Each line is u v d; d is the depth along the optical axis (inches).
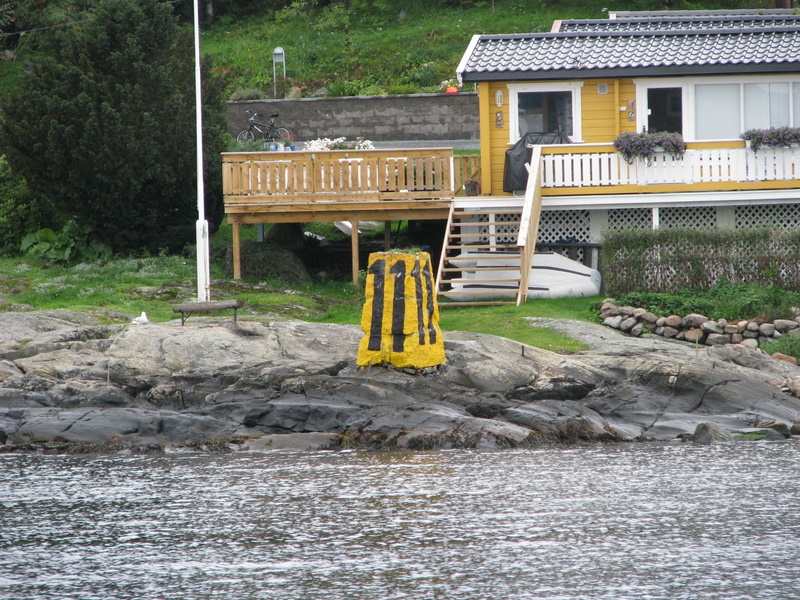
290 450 3002.0
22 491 2564.0
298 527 2272.4
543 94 4987.7
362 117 6889.8
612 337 3875.5
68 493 2541.8
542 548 2135.8
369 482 2615.7
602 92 4963.1
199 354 3432.6
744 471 2701.8
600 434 3105.3
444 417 3093.0
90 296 4493.1
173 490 2559.1
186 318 4028.1
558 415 3186.5
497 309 4266.7
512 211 4697.3
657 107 4953.3
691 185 4697.3
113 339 3553.2
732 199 4697.3
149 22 5285.4
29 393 3228.3
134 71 5196.9
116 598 1902.1
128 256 5226.4
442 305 4399.6
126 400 3262.8
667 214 4813.0
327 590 1932.8
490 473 2696.9
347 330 3617.1
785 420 3277.6
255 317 4232.3
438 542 2171.5
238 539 2201.0
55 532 2253.9
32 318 3924.7
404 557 2089.1
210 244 5226.4
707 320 4023.1
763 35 5113.2
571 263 4601.4
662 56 4918.8
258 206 4768.7
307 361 3403.1
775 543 2153.1
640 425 3230.8
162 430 3088.1
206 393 3255.4
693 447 3026.6
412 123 6875.0
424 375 3339.1
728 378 3378.4
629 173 4702.3
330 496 2496.3
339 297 4687.5
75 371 3358.8
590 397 3334.2
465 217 4810.5
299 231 5359.3
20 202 5315.0
